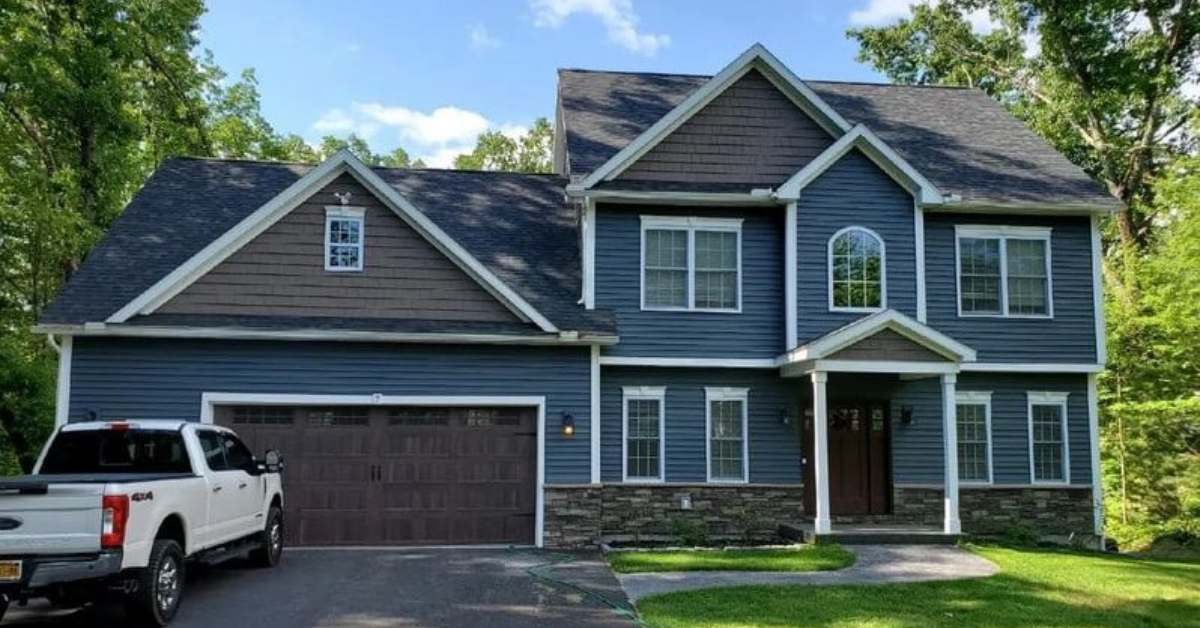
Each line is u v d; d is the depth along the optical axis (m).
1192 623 9.91
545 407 15.36
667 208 16.75
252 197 17.84
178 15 25.52
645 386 16.50
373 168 19.33
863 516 16.91
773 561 12.88
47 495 8.09
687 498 16.30
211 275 14.88
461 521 15.05
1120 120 29.27
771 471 16.59
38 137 24.47
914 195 16.92
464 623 9.30
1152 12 26.77
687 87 19.97
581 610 9.95
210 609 9.77
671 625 9.23
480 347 15.34
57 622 9.18
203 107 29.83
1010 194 17.20
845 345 14.89
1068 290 17.61
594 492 15.24
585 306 16.11
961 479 17.20
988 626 9.43
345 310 15.14
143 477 8.94
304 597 10.48
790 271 16.45
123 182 25.48
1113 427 23.22
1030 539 16.31
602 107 18.88
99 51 23.00
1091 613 10.20
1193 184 19.97
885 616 9.70
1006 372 17.41
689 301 16.56
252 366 14.70
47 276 25.27
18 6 21.56
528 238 17.58
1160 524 21.83
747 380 16.81
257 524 11.98
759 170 17.11
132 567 8.38
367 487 14.90
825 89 20.91
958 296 17.27
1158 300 20.70
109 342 14.38
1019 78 31.22
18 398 21.22
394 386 15.02
